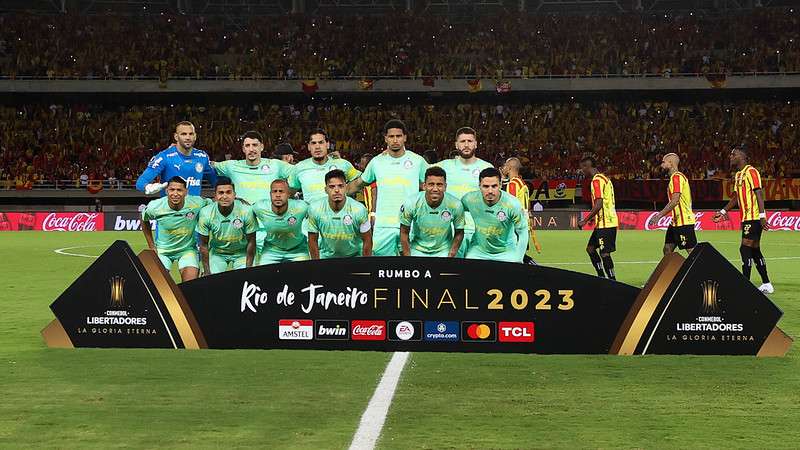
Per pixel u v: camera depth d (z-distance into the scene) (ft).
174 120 150.41
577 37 157.17
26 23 153.58
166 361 23.41
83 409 18.33
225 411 18.15
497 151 144.66
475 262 24.22
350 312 24.54
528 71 151.74
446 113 153.89
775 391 20.03
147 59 152.76
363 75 151.84
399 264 24.40
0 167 138.10
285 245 33.83
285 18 162.40
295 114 153.58
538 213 122.42
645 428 16.84
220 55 156.25
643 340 24.04
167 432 16.51
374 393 19.74
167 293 25.05
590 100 157.69
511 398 19.27
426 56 155.63
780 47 151.94
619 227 121.49
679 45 155.02
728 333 23.93
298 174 36.99
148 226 35.37
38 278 51.08
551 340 24.11
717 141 143.02
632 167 139.33
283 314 24.73
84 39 153.69
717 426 16.98
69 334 25.44
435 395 19.54
